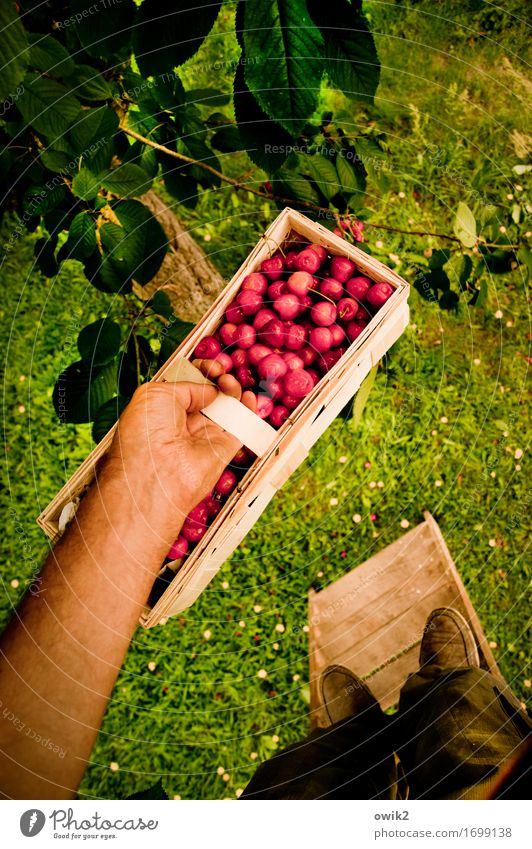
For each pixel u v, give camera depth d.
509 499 1.06
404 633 0.97
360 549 1.04
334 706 0.91
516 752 0.62
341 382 0.62
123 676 1.00
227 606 1.03
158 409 0.56
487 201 1.13
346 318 0.65
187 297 0.97
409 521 1.05
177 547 0.60
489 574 1.04
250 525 0.70
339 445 1.07
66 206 0.64
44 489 1.07
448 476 1.06
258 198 1.12
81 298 1.01
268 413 0.63
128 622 0.50
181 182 0.69
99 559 0.50
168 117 0.65
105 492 0.53
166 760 0.98
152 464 0.54
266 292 0.67
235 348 0.65
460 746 0.64
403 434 1.07
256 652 1.01
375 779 0.76
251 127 0.46
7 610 1.04
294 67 0.36
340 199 0.70
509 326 1.10
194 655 1.01
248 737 0.99
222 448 0.58
